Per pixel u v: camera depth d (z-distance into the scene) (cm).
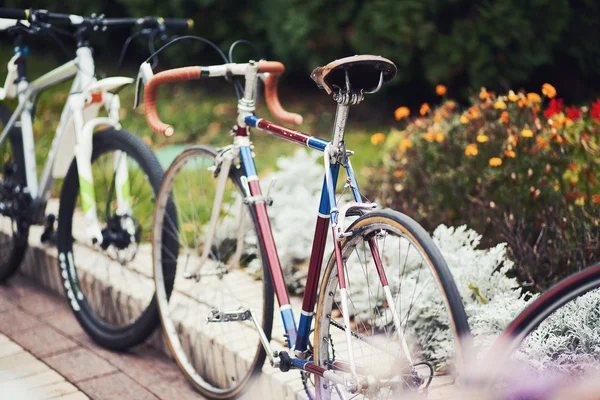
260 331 242
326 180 216
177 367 310
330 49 671
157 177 297
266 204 255
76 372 304
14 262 390
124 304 333
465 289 258
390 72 203
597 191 326
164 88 798
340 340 231
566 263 291
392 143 421
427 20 608
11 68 365
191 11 755
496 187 333
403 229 187
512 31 579
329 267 216
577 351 222
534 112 343
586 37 615
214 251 355
